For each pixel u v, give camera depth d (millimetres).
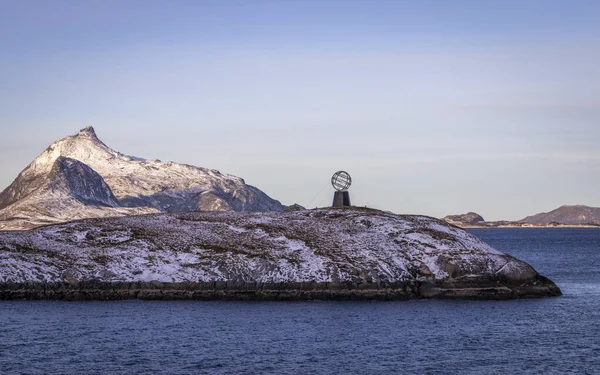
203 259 90500
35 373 51875
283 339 63250
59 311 76562
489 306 81125
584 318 73812
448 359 56531
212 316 73875
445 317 74000
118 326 68625
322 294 84438
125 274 87625
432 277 88062
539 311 78000
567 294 92688
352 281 85500
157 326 68688
